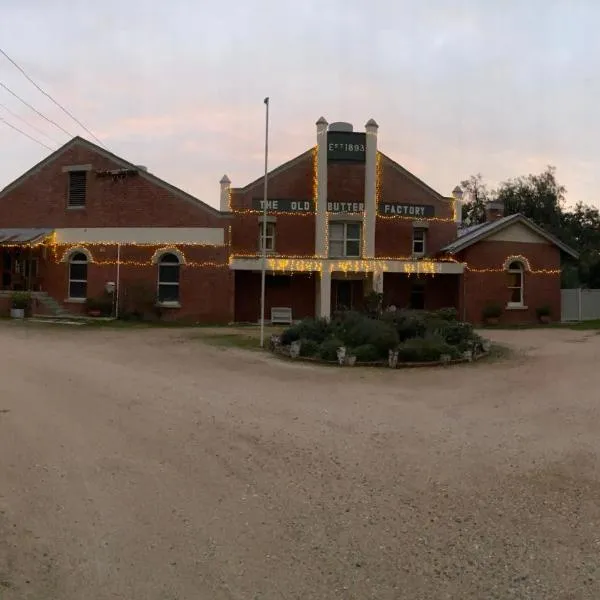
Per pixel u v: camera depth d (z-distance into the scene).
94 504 5.58
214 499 5.72
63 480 6.18
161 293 27.11
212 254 26.56
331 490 5.96
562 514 5.35
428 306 29.75
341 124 28.61
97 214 27.67
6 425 8.20
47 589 4.13
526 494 5.83
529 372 13.23
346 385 11.71
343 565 4.46
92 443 7.46
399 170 28.95
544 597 4.04
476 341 16.41
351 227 28.30
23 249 28.47
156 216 27.03
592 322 30.06
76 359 14.45
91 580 4.25
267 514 5.38
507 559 4.54
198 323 26.39
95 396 10.20
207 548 4.73
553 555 4.60
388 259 27.64
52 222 28.31
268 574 4.33
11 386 10.87
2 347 16.30
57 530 5.04
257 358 15.37
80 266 28.06
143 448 7.29
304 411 9.33
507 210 54.75
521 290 29.31
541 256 29.64
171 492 5.89
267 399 10.21
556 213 54.19
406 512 5.41
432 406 9.80
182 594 4.07
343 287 29.52
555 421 8.68
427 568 4.41
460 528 5.08
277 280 28.39
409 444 7.54
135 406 9.49
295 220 27.77
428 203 29.36
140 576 4.30
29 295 26.38
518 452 7.18
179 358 15.13
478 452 7.20
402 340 16.08
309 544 4.79
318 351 15.14
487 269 28.75
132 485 6.07
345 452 7.20
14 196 29.03
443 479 6.27
